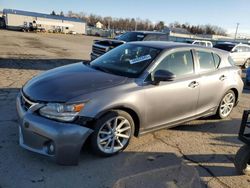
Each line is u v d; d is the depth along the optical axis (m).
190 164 4.02
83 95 3.59
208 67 5.34
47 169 3.56
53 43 27.78
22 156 3.80
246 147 3.77
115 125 3.92
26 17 71.69
